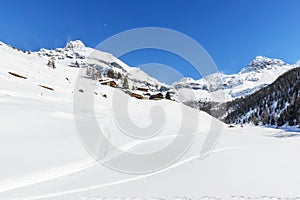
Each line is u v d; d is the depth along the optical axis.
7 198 11.24
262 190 10.76
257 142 28.47
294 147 23.53
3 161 15.86
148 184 12.69
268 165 15.37
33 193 11.81
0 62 66.69
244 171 14.11
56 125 26.39
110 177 14.30
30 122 26.09
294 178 12.36
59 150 19.11
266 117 190.12
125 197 10.66
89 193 11.53
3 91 41.72
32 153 17.80
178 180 13.10
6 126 23.45
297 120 149.62
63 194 11.57
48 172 15.04
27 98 41.09
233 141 27.27
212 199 9.84
